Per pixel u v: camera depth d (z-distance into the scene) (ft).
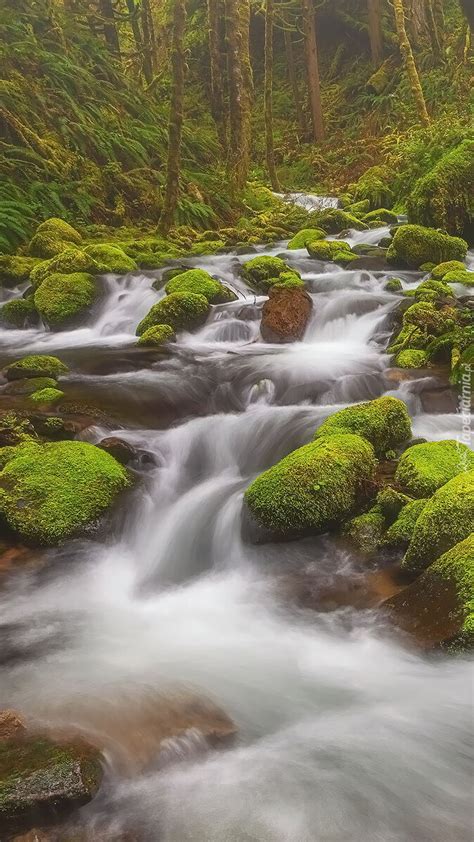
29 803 8.38
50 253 40.19
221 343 28.81
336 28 96.27
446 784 9.25
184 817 8.71
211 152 69.82
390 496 15.15
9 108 50.31
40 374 24.47
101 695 10.94
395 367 22.90
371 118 81.41
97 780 8.93
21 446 18.43
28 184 46.85
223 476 18.98
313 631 12.81
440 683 11.07
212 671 11.74
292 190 72.18
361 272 34.17
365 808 8.85
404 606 12.51
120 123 58.85
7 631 13.11
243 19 62.28
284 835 8.45
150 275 36.47
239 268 36.96
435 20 75.41
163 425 21.24
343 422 17.74
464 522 13.21
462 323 24.21
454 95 66.33
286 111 94.79
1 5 57.88
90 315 33.01
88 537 15.93
